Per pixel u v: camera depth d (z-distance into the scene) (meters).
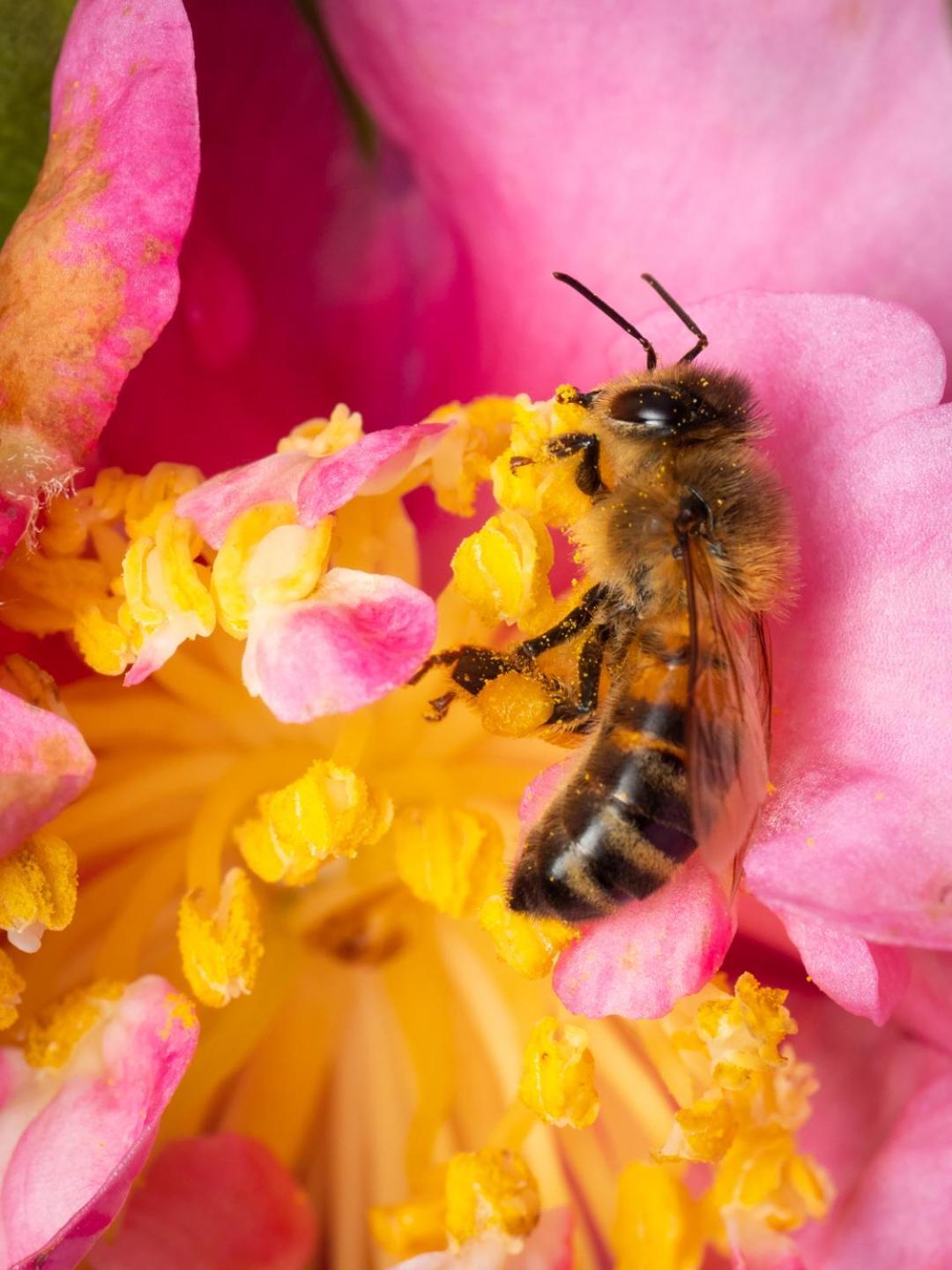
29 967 0.07
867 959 0.07
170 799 0.07
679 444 0.07
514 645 0.07
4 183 0.07
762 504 0.07
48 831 0.07
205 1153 0.07
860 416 0.07
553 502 0.07
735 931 0.07
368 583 0.07
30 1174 0.07
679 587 0.07
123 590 0.07
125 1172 0.07
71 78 0.07
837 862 0.07
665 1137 0.07
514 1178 0.07
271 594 0.07
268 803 0.07
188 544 0.07
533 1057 0.07
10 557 0.07
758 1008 0.07
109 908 0.07
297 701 0.07
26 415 0.07
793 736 0.07
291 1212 0.07
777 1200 0.07
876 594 0.07
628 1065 0.07
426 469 0.07
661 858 0.07
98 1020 0.07
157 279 0.07
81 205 0.07
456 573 0.07
